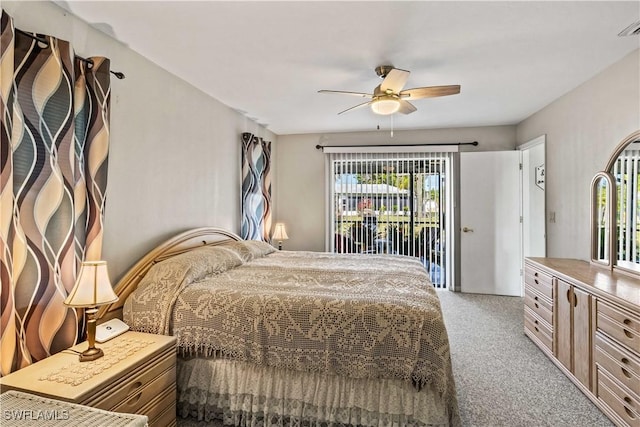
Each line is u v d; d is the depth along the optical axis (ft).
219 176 12.01
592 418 6.67
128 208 7.92
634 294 6.46
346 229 17.13
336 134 17.22
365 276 8.57
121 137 7.73
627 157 8.29
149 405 5.67
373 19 6.66
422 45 7.77
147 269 8.00
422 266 10.21
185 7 6.24
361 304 6.27
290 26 6.92
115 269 7.55
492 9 6.35
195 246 10.11
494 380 8.12
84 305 5.34
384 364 5.94
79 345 5.99
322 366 6.14
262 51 8.06
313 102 12.11
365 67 8.99
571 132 10.95
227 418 6.59
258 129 15.39
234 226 13.09
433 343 5.81
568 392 7.59
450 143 16.22
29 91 5.48
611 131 8.98
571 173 10.96
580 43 7.72
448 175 16.26
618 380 6.31
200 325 6.63
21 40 5.45
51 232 5.69
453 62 8.70
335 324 6.17
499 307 13.71
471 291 15.85
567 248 11.25
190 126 10.33
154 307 6.87
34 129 5.50
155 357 5.84
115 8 6.28
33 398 4.42
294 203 17.63
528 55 8.33
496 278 15.58
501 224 15.51
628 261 8.15
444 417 5.76
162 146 9.09
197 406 6.74
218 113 11.94
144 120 8.43
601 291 6.81
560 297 8.47
